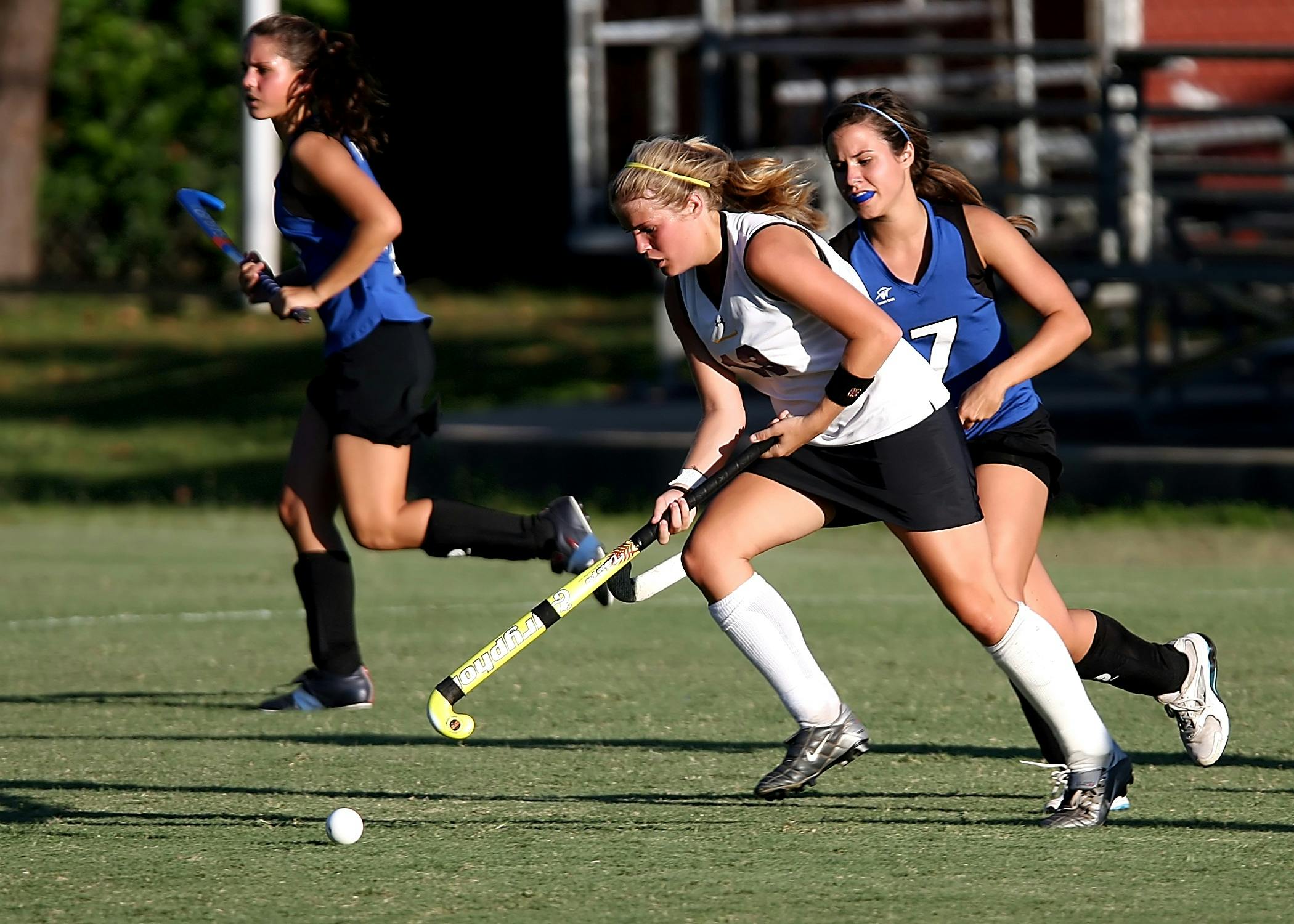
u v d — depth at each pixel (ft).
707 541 54.19
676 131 222.89
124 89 266.77
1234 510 138.21
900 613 97.71
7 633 93.71
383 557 126.21
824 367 53.01
